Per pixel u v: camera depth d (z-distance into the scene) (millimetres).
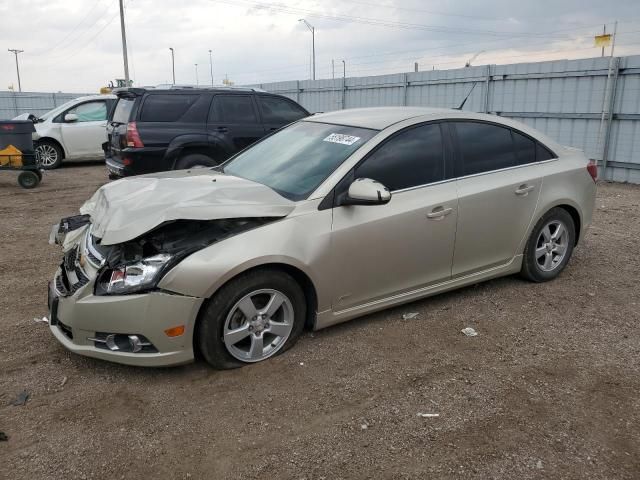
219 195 3732
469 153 4586
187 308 3365
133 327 3336
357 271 3967
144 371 3623
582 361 3791
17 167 10953
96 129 14680
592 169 5414
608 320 4453
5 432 3014
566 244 5273
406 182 4191
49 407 3238
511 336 4156
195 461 2799
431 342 4047
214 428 3053
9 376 3572
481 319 4441
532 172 4906
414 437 2977
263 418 3141
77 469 2738
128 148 8508
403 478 2676
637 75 10539
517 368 3691
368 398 3336
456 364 3738
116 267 3412
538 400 3318
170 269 3326
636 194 9875
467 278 4656
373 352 3887
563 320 4441
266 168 4445
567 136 11875
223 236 3512
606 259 5988
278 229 3625
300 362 3734
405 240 4133
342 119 4738
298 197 3855
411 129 4324
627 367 3717
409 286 4297
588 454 2844
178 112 8773
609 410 3223
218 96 9062
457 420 3121
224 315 3498
